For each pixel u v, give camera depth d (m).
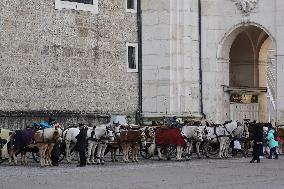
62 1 40.84
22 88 38.91
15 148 31.48
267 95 49.56
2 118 37.88
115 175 26.72
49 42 40.16
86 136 32.09
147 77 44.38
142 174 27.22
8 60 38.34
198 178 25.53
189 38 44.56
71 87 41.09
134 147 34.88
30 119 39.00
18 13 38.84
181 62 44.28
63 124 40.34
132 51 44.41
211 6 45.12
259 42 48.28
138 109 44.38
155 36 44.31
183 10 44.41
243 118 46.50
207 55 45.09
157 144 35.47
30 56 39.31
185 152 37.22
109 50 43.06
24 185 22.92
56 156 31.61
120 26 43.69
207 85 45.00
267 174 27.41
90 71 42.06
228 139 37.81
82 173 27.67
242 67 48.72
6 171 28.47
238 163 33.59
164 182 24.02
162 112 43.94
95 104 42.25
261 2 44.09
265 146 39.09
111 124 34.62
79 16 41.62
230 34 45.03
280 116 43.09
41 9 39.88
